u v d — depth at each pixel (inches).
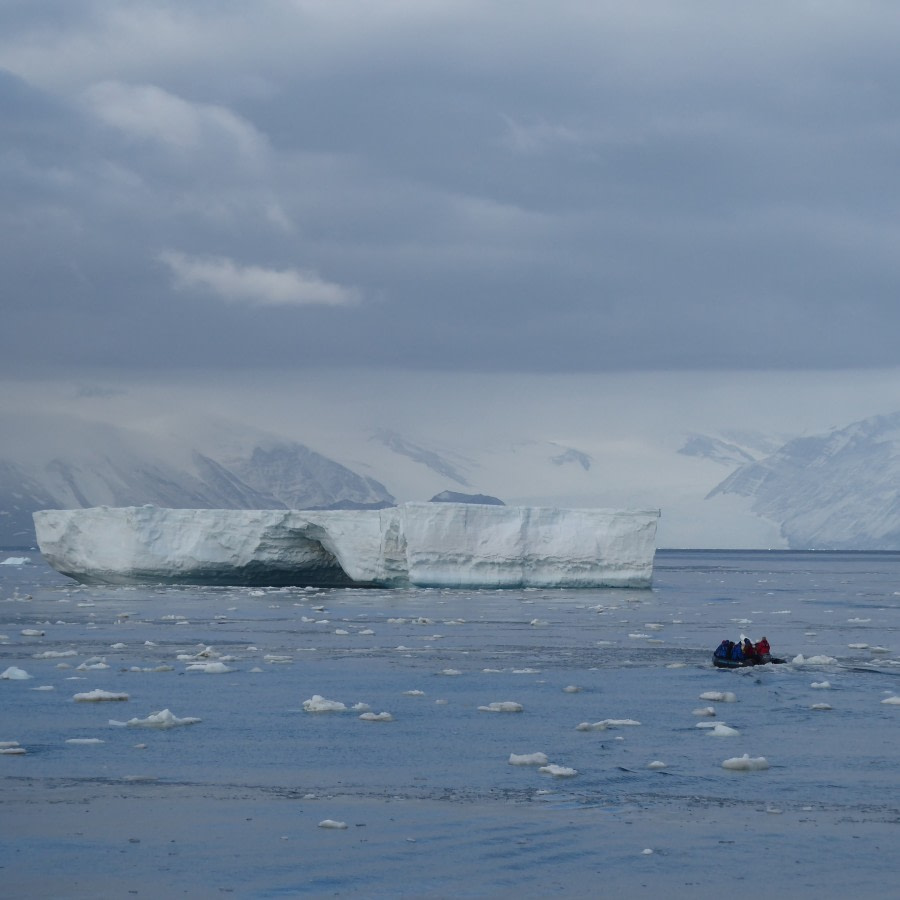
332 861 738.2
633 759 1049.5
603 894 686.5
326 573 3939.5
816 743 1128.8
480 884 700.7
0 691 1441.9
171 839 782.5
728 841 789.9
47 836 788.6
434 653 1930.4
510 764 1025.5
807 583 5418.3
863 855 762.8
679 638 2234.3
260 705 1346.0
